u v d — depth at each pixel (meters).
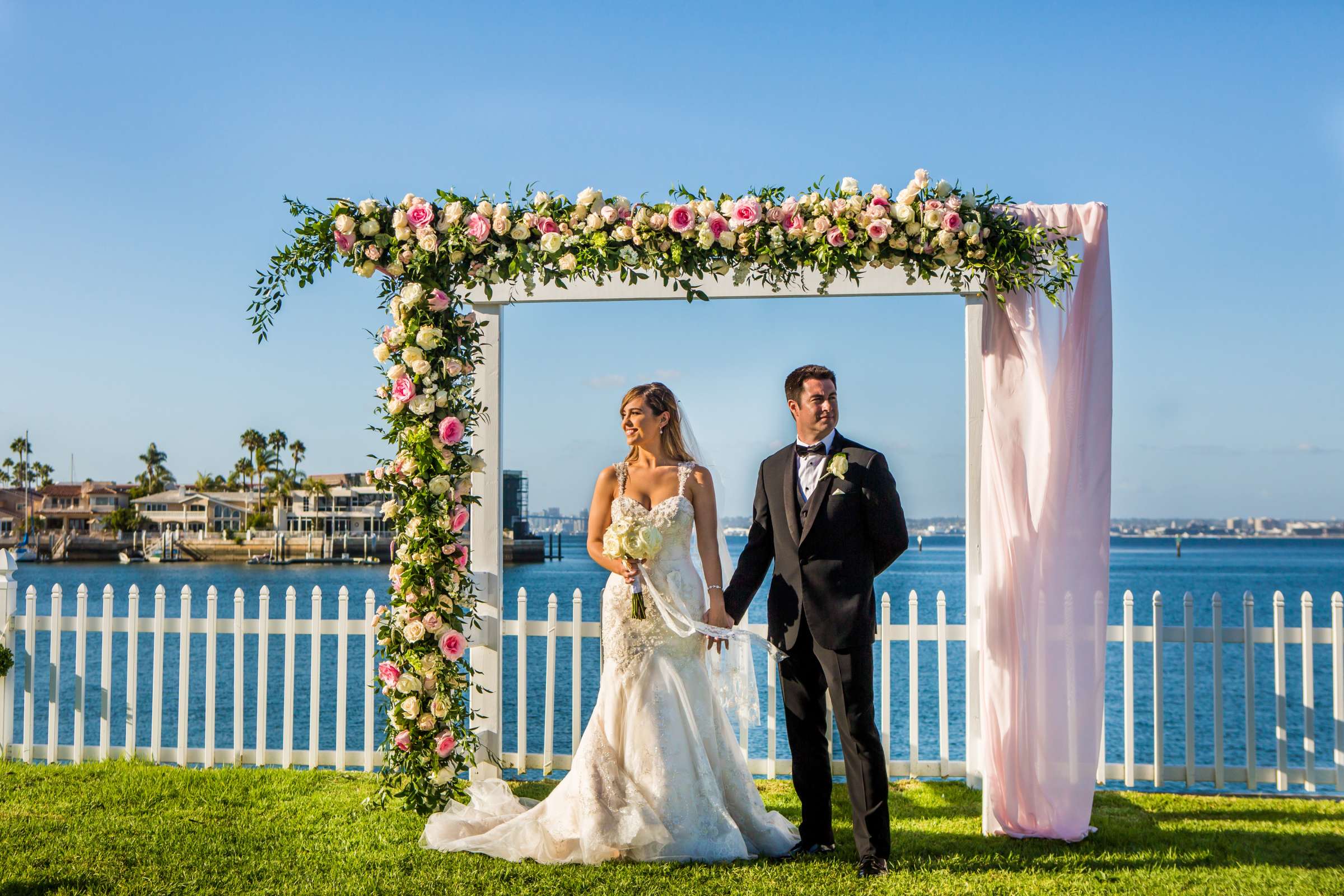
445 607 4.91
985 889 3.86
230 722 14.34
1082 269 4.55
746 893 3.79
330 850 4.31
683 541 4.44
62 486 110.44
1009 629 4.59
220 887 3.84
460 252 4.79
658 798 4.20
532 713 14.27
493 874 4.00
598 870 4.05
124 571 89.38
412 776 4.88
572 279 4.98
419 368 4.86
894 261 4.62
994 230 4.52
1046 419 4.54
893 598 37.78
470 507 5.34
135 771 5.71
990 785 4.59
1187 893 3.85
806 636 4.21
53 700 6.00
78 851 4.24
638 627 4.37
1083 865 4.19
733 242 4.58
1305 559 88.56
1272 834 4.63
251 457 105.44
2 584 6.04
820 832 4.33
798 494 4.27
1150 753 13.04
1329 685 19.03
